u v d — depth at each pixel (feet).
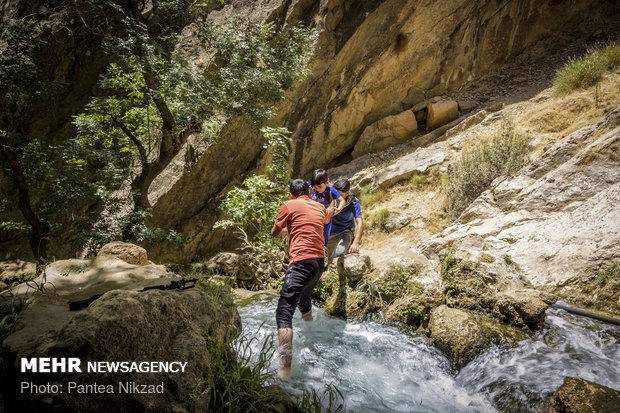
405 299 12.51
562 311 10.71
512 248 14.12
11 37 19.49
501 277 11.76
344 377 9.19
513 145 20.07
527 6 30.42
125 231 21.62
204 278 9.93
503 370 8.78
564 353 9.00
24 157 19.72
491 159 19.93
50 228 22.58
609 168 14.29
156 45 19.95
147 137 23.20
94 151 21.21
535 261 13.03
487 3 29.27
